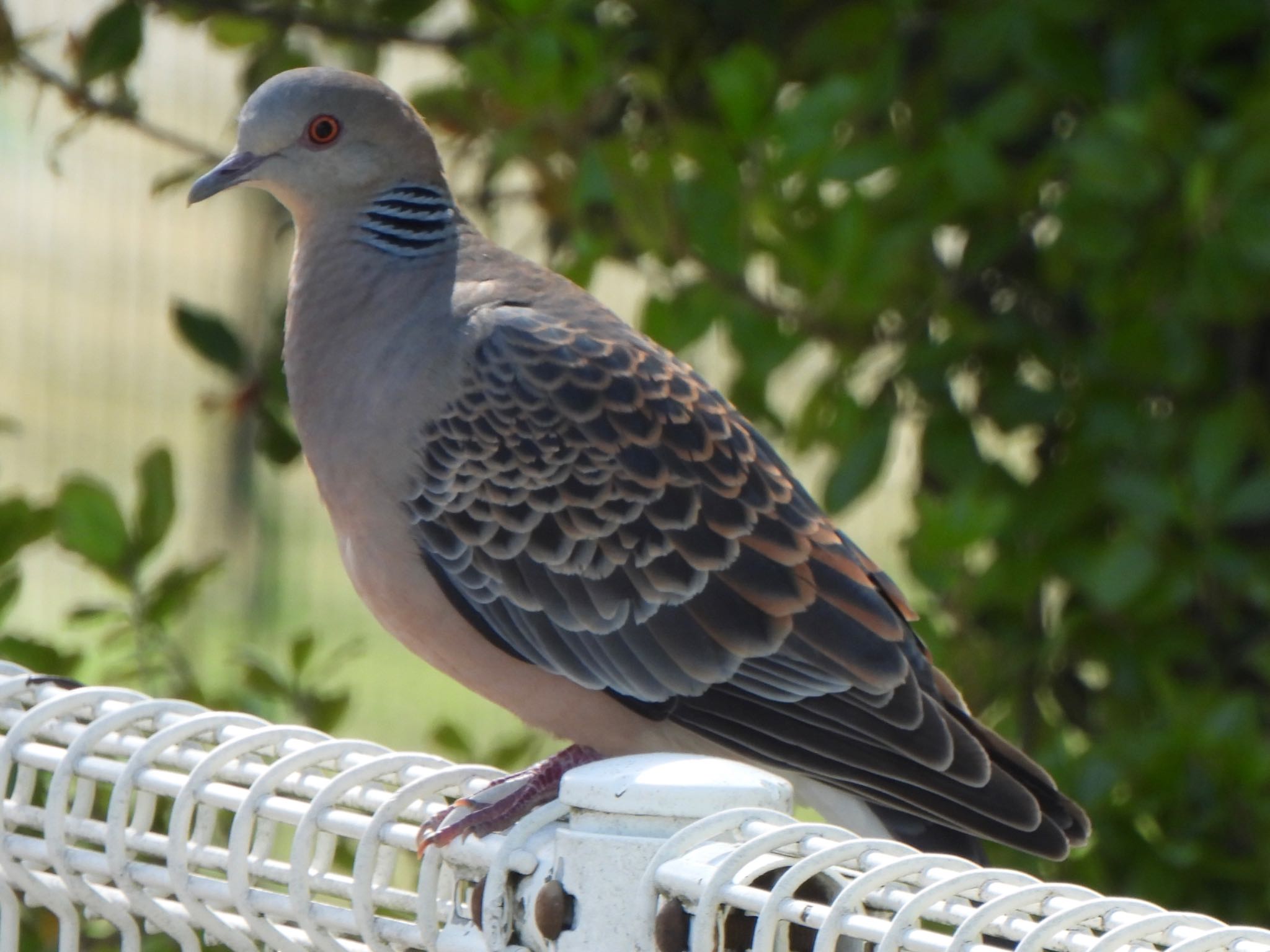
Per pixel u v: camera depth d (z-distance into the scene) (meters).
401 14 11.59
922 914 4.57
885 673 7.76
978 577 10.57
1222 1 10.44
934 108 11.44
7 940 6.14
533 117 10.53
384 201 8.18
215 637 19.39
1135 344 10.35
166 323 21.98
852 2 11.79
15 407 21.56
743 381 10.80
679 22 11.94
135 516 10.20
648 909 4.52
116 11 10.74
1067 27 10.52
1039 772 7.97
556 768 6.89
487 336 7.95
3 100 22.05
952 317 11.03
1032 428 11.83
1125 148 9.83
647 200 10.16
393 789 5.79
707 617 7.81
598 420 7.91
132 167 21.88
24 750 5.80
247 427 19.91
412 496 7.85
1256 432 10.59
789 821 4.62
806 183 10.42
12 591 9.81
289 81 8.21
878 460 10.79
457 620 8.00
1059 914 4.28
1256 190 9.91
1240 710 9.84
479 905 5.09
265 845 5.48
